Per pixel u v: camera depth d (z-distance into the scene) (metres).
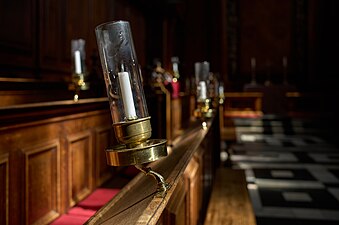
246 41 15.17
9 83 3.76
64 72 5.85
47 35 5.32
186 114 7.71
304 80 14.54
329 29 13.77
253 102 12.27
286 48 14.84
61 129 2.43
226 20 15.19
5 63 4.37
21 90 4.00
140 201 1.13
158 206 1.02
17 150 1.92
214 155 4.29
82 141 2.77
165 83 7.39
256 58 15.09
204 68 3.17
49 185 2.26
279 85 13.05
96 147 3.06
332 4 13.60
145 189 1.28
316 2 14.12
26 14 4.83
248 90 13.09
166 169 1.43
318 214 4.17
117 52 1.15
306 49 14.54
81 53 3.85
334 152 7.94
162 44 10.78
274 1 14.95
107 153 1.10
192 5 15.35
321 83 14.01
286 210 4.31
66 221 2.21
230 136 9.56
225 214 2.65
